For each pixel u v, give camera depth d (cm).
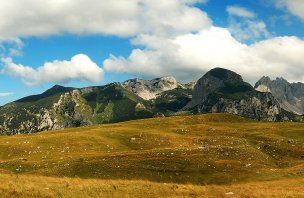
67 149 10212
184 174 6688
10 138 11388
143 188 4244
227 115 18312
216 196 3862
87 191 3934
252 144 10506
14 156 9412
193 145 11356
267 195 3894
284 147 9788
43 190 3650
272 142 10606
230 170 6881
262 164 7719
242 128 14788
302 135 12394
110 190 4047
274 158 9019
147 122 16738
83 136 11575
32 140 10869
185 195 3966
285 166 8006
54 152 9812
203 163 7269
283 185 5281
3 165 7569
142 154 8138
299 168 6994
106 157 7944
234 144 10244
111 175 6594
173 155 7938
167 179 6462
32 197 3344
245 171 6831
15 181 4053
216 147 8825
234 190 4394
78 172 6756
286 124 15450
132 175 6606
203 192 4194
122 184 4441
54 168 7019
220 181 6272
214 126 15375
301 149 9600
